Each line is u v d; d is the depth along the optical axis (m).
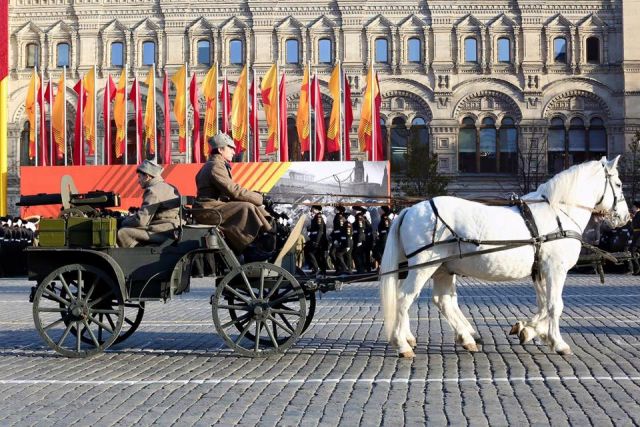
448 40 66.50
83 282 15.92
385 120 66.69
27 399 11.84
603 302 24.72
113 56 67.69
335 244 37.16
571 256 15.05
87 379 13.30
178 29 67.25
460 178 66.25
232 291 15.20
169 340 17.61
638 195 63.84
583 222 15.38
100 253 15.30
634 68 65.31
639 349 15.78
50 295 15.48
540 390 12.15
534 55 66.25
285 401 11.58
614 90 65.69
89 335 16.77
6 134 60.97
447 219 14.90
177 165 51.03
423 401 11.50
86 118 56.62
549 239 14.90
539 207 15.20
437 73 66.38
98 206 16.28
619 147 65.56
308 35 66.94
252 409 11.13
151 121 55.66
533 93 65.94
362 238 37.91
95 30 67.56
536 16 66.12
